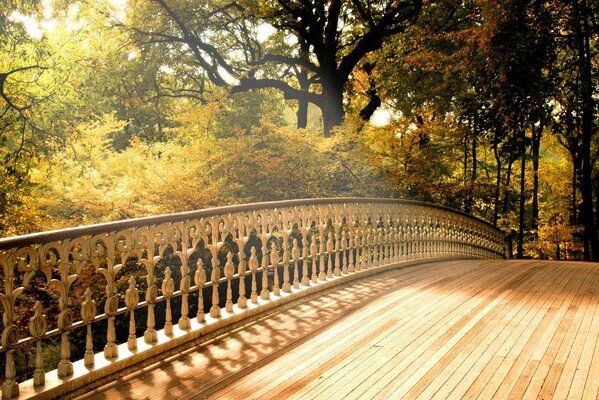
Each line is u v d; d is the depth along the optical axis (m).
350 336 5.98
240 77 23.62
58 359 12.48
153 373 4.98
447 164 22.77
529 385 4.36
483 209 29.98
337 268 9.25
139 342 5.36
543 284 8.92
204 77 28.62
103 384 4.71
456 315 6.74
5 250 3.97
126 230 5.09
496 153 25.77
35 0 17.81
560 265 12.16
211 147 16.36
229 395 4.43
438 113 22.17
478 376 4.61
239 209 6.75
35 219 14.66
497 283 9.08
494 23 15.29
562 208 31.78
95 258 4.78
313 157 17.12
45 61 17.91
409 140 19.72
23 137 17.42
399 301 7.68
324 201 8.80
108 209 14.03
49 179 16.36
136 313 13.79
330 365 5.05
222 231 6.54
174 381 4.77
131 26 24.22
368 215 10.47
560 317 6.47
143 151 15.97
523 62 15.09
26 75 17.81
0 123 17.33
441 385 4.45
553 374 4.58
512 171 32.03
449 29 21.42
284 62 23.58
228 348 5.70
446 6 21.19
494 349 5.32
